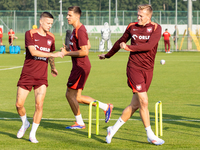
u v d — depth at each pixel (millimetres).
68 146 16922
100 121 22781
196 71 53531
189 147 16703
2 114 24719
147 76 17453
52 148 16594
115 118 23656
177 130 20109
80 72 20703
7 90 35625
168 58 80750
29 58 17766
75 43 20375
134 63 17375
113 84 40000
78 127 20703
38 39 17828
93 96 32125
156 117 17672
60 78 45375
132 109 17516
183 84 39906
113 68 58531
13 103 28938
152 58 17422
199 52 102875
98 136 18906
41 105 17719
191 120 22734
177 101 29719
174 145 17047
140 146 16891
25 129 18672
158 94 33312
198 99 30656
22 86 17859
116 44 18531
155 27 17219
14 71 53375
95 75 48562
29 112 25359
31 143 17484
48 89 36500
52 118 23547
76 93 21062
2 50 96562
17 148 16594
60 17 150375
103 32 104375
